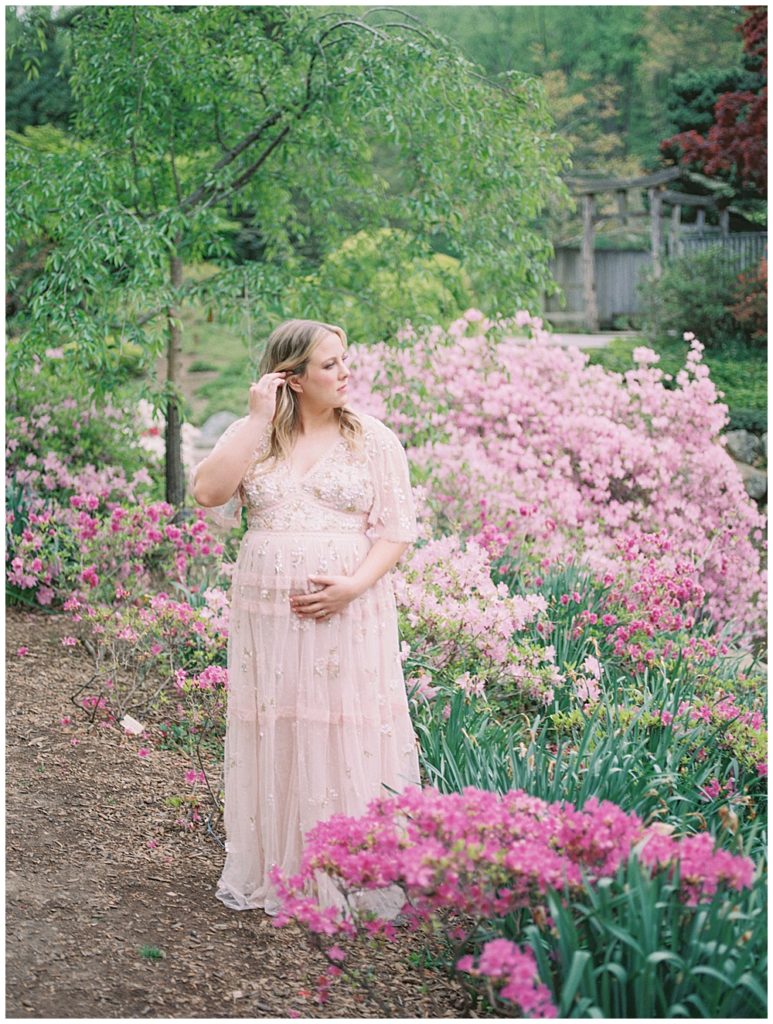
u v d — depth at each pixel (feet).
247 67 22.04
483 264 21.57
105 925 8.91
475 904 7.08
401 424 23.99
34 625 18.25
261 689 9.47
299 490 9.50
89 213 19.94
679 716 11.98
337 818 7.60
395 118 19.83
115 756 12.89
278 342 9.58
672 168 42.06
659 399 25.40
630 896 6.85
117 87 21.68
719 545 23.91
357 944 8.86
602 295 46.34
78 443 23.61
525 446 25.41
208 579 18.60
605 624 15.70
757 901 7.32
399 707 9.82
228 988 8.04
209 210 21.83
